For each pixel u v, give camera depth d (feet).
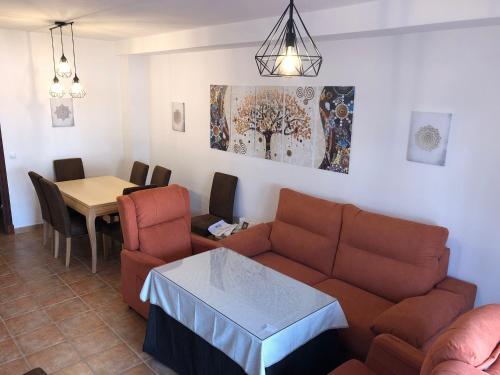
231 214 15.35
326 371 8.41
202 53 16.08
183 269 9.27
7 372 8.91
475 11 7.90
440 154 9.79
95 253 13.58
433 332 7.70
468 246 9.68
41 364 9.20
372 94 10.94
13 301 11.74
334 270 10.89
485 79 8.91
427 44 9.70
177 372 8.89
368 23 9.55
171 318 8.77
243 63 14.40
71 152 18.48
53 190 13.02
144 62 18.99
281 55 7.00
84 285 12.81
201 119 16.72
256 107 14.19
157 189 11.68
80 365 9.20
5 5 11.04
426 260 9.34
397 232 9.80
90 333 10.36
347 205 11.19
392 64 10.42
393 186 10.89
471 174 9.39
